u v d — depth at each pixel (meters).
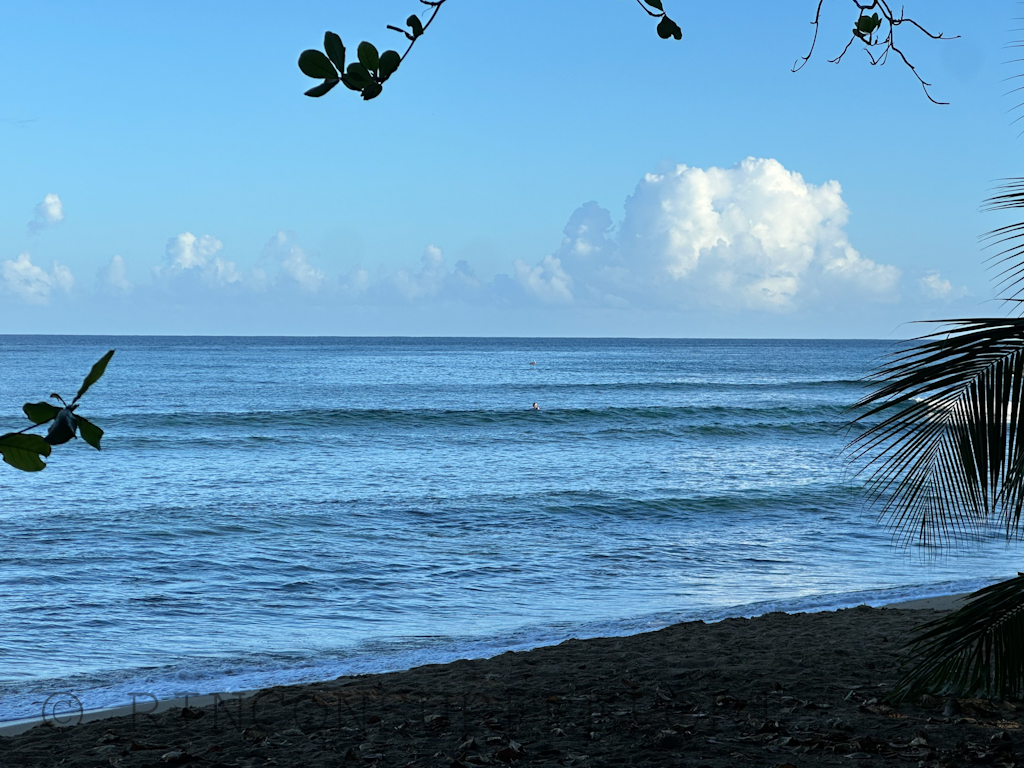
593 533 17.48
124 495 21.39
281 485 23.31
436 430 38.78
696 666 7.36
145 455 29.67
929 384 4.10
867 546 16.20
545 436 36.97
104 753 5.38
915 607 11.18
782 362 122.12
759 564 14.68
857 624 9.34
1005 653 5.02
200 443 33.00
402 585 13.12
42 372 80.25
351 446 33.12
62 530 17.02
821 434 37.91
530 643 10.01
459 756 5.06
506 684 6.98
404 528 17.67
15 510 19.06
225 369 90.38
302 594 12.54
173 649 9.83
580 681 6.95
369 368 96.06
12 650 9.70
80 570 13.88
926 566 14.29
